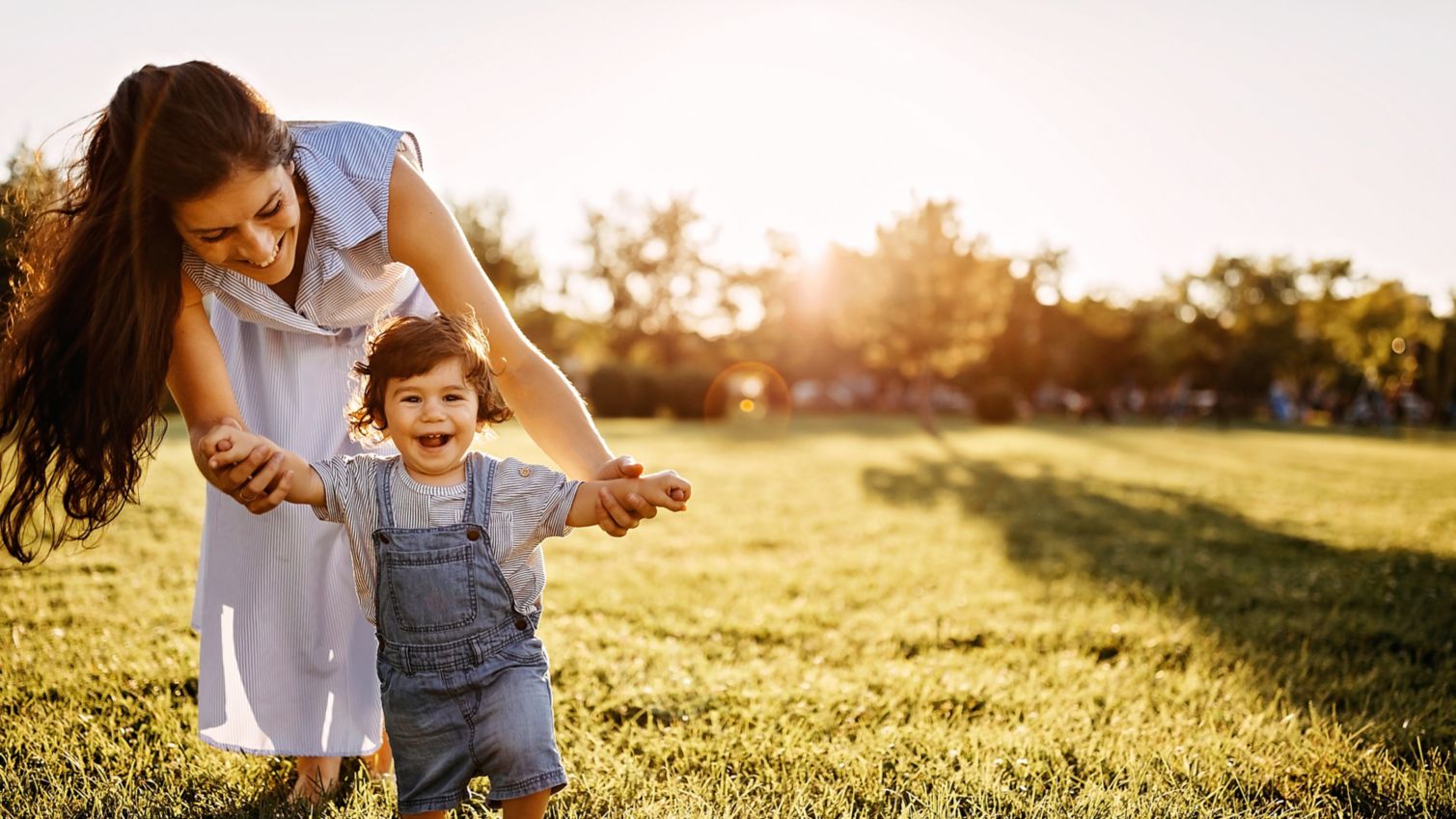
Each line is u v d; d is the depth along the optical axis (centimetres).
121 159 186
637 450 1728
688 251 5553
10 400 209
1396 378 4438
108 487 218
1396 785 272
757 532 782
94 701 316
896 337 3166
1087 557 677
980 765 284
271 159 190
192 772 264
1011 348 5916
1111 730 316
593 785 262
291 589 255
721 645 420
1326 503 1056
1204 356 5459
